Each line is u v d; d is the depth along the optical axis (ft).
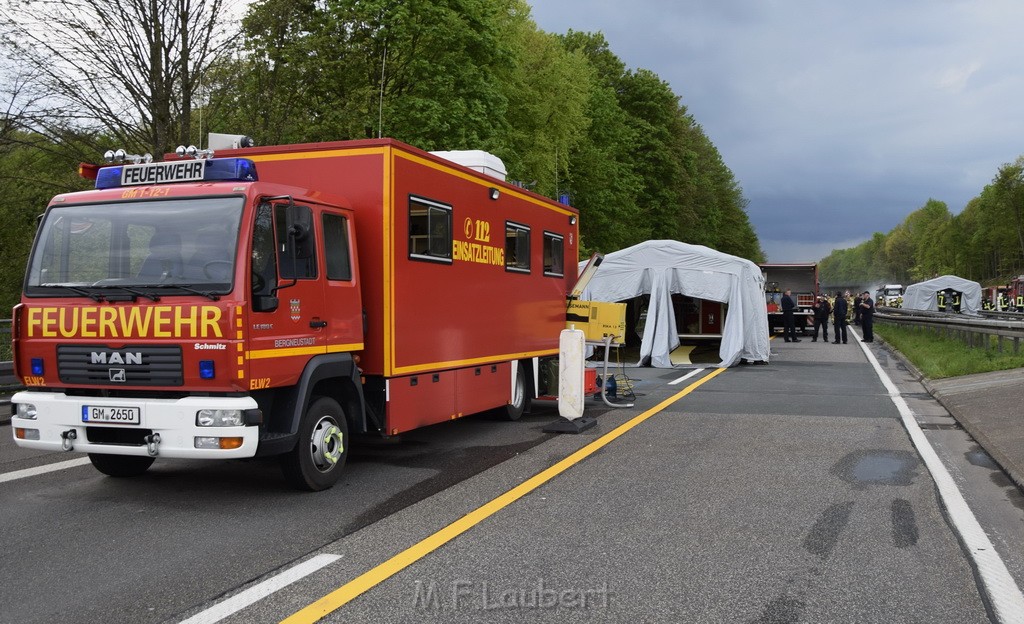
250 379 21.01
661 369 67.26
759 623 13.94
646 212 175.32
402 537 19.06
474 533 19.34
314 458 23.79
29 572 16.84
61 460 28.89
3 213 69.46
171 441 20.89
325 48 74.23
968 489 23.75
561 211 42.39
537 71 119.24
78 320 21.93
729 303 69.62
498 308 34.81
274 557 17.70
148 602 15.08
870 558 17.42
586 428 34.96
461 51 87.97
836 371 63.46
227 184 22.00
